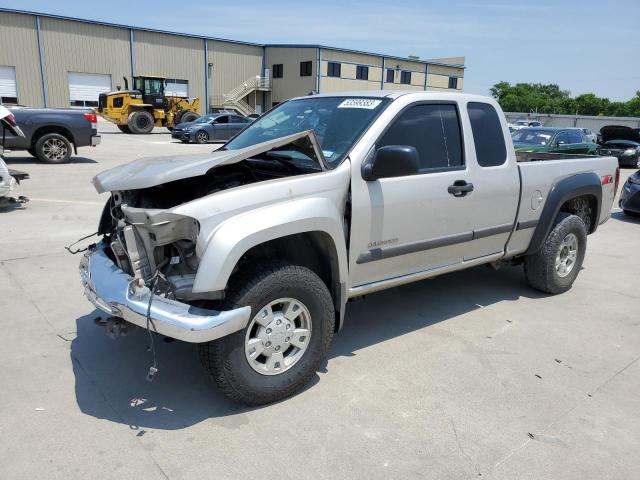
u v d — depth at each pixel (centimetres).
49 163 1416
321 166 350
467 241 445
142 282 300
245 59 5044
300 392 351
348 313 488
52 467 273
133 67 4366
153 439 299
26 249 637
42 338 414
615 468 287
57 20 3950
